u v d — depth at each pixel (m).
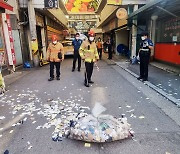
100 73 9.79
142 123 3.88
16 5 12.03
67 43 20.00
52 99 5.60
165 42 11.48
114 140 3.20
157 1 7.51
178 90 6.05
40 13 15.03
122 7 13.75
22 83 7.87
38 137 3.44
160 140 3.25
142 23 13.52
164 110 4.55
